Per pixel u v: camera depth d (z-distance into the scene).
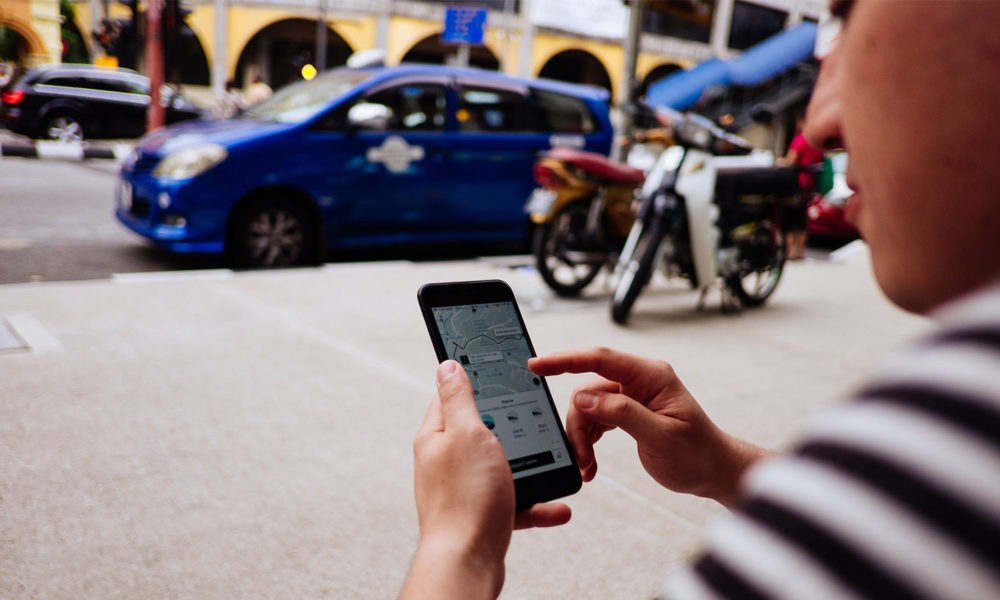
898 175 0.36
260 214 5.76
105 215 7.74
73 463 2.42
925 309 0.38
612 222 5.60
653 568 2.10
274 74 31.98
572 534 2.24
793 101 25.36
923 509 0.26
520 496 0.89
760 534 0.31
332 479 2.45
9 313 3.86
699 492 0.94
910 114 0.35
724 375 3.84
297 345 3.75
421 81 6.37
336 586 1.93
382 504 2.32
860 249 9.66
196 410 2.89
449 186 6.49
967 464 0.26
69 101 14.55
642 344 4.30
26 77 14.44
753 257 5.28
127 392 3.00
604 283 5.93
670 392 0.94
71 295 4.30
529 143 6.86
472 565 0.58
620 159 8.49
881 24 0.36
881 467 0.28
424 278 5.55
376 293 4.97
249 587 1.90
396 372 3.47
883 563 0.27
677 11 30.42
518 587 1.98
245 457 2.55
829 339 4.73
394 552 2.09
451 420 0.66
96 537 2.04
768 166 5.46
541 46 29.39
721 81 23.25
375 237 6.27
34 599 1.79
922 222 0.36
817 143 0.44
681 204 4.70
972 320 0.29
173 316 4.06
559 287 5.43
